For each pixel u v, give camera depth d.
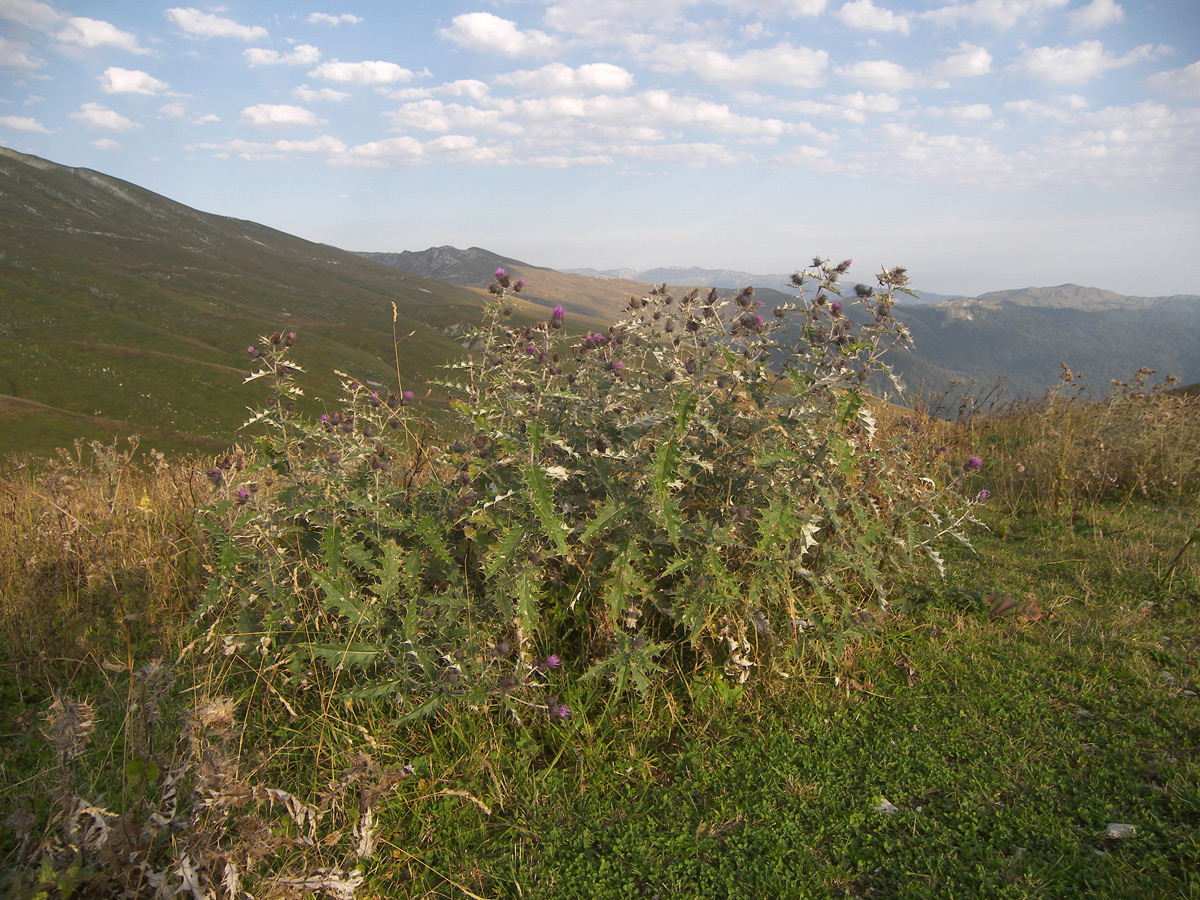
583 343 3.79
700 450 3.37
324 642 3.00
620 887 2.24
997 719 3.01
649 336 3.78
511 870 2.30
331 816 2.47
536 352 3.70
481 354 3.71
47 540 4.17
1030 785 2.60
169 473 5.12
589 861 2.36
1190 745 2.75
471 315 104.94
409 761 2.71
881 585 3.33
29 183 154.88
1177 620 3.80
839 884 2.24
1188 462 6.12
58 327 70.69
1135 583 4.27
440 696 2.75
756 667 3.24
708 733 2.99
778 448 3.23
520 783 2.68
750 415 3.38
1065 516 5.52
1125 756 2.71
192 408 52.19
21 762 2.74
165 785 2.01
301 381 55.91
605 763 2.79
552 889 2.24
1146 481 6.14
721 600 2.96
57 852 1.94
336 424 3.54
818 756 2.84
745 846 2.39
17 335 64.44
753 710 3.11
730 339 3.61
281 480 3.50
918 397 6.95
